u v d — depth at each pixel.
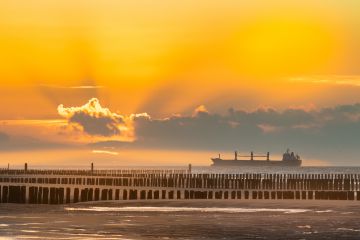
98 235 116.88
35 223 131.12
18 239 112.50
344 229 123.44
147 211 151.50
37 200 174.50
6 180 193.25
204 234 118.12
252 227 125.88
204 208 156.25
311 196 171.00
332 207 155.75
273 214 144.38
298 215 142.62
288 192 170.88
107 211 152.00
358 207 155.38
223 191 173.50
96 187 174.50
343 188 179.25
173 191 176.62
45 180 189.00
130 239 113.38
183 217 140.00
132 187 174.12
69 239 112.88
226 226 126.69
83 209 156.88
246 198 175.62
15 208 160.38
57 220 135.50
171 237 115.38
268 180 179.50
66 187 174.50
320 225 128.25
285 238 114.56
